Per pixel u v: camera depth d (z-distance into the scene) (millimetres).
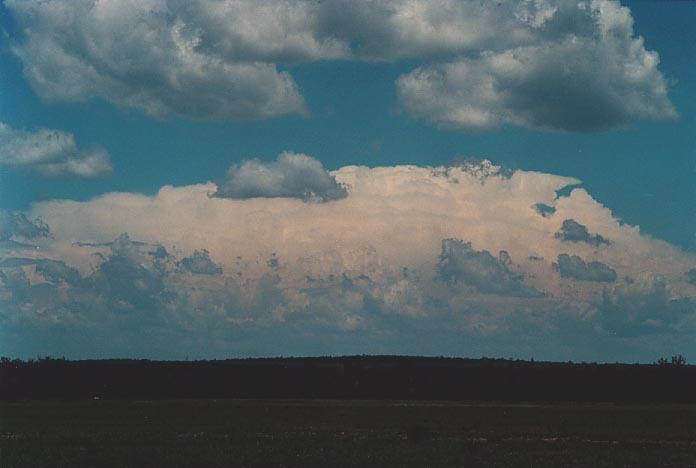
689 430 86625
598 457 60656
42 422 92750
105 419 97438
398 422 94000
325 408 118625
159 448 64312
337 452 61438
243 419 98000
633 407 124688
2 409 112375
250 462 56188
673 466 57125
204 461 56531
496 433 79750
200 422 93188
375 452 61375
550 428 87000
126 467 54469
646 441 74188
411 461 56625
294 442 68625
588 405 130625
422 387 153250
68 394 143500
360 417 102375
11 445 66750
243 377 156750
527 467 55281
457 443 68188
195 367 160125
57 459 58219
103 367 155625
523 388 151375
